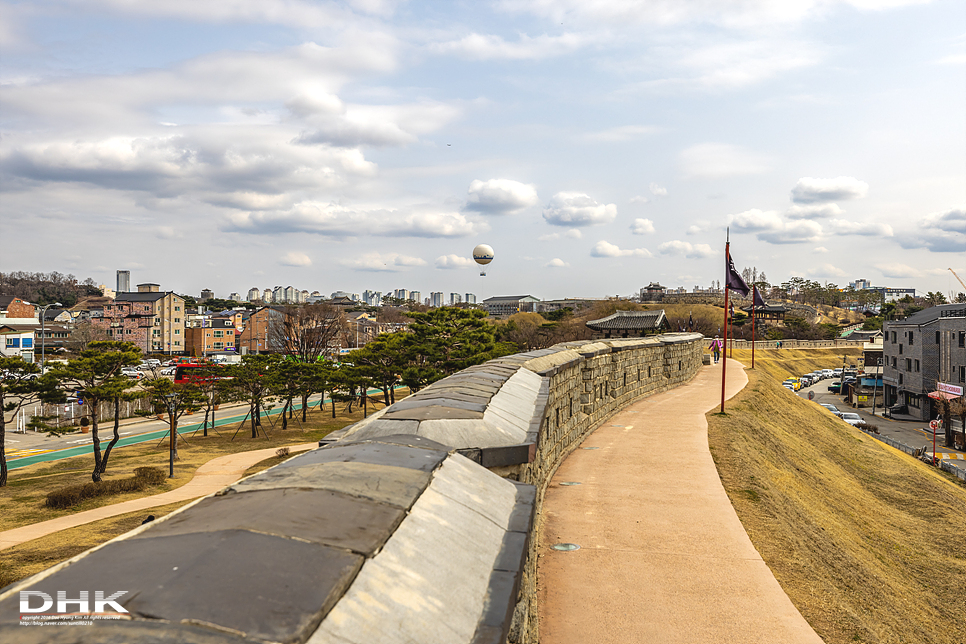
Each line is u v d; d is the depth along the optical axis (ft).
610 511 35.91
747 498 38.81
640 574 27.32
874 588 31.37
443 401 24.82
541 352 52.80
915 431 163.73
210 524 10.24
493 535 13.44
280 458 126.41
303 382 165.99
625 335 160.56
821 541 36.04
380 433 20.21
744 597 25.27
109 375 109.09
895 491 68.33
